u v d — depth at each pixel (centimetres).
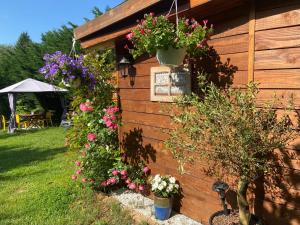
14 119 1625
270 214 303
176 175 431
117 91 559
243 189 294
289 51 279
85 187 542
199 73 346
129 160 535
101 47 575
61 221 434
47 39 2027
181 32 331
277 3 287
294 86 277
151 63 463
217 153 281
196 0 322
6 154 960
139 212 438
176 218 413
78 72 521
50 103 1878
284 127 272
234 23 331
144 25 339
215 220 322
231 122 270
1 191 579
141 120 496
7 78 2100
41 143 1145
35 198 523
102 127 530
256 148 269
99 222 424
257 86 300
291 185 284
